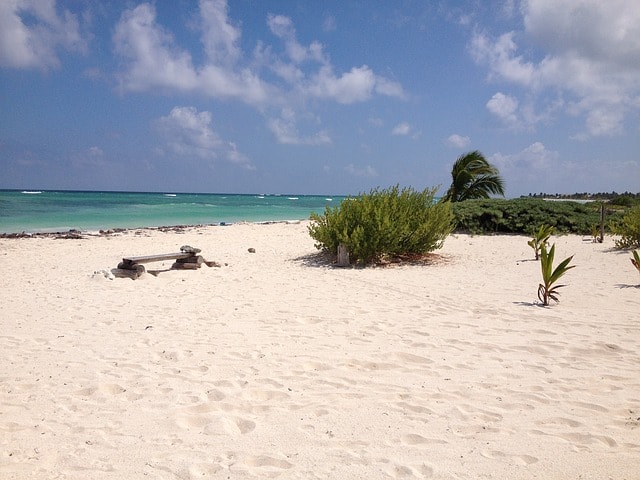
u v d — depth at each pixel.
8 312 7.00
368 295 8.08
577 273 9.77
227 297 8.01
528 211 18.70
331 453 3.03
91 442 3.22
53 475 2.82
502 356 4.91
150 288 8.87
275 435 3.29
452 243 15.83
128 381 4.32
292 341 5.47
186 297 8.03
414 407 3.71
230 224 25.55
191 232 20.70
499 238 17.36
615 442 3.12
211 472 2.83
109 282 9.37
